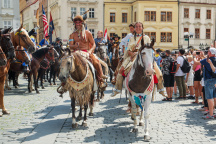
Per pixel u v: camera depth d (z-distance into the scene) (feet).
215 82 26.48
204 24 165.99
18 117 26.30
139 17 158.20
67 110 29.89
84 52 23.98
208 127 23.27
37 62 43.75
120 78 24.84
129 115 27.66
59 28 160.45
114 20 163.84
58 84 58.90
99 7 161.58
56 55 54.90
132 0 164.66
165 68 37.70
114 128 22.63
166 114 28.50
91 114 27.30
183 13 163.02
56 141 19.19
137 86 19.93
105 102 35.76
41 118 25.96
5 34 27.84
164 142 19.07
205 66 26.81
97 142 19.01
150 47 18.57
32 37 47.26
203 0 165.27
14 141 19.06
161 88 25.17
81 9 160.45
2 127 22.65
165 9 160.86
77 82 21.62
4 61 26.00
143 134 20.97
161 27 160.97
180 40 163.32
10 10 128.36
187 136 20.53
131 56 22.03
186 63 38.37
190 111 30.30
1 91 27.32
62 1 157.69
